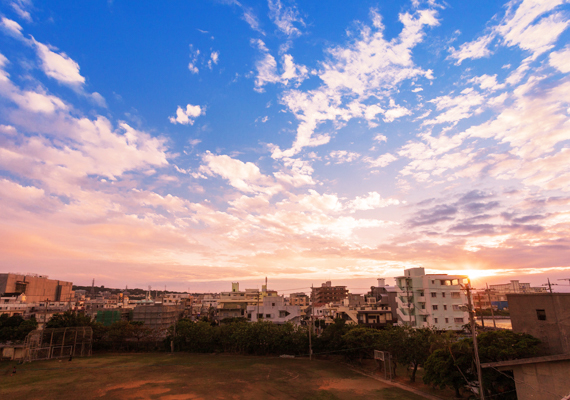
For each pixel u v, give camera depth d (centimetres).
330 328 5103
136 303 12138
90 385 3428
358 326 4988
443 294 6794
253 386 3397
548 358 1989
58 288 11362
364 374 4025
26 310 7656
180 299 13462
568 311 2470
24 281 9812
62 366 4438
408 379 3756
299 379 3719
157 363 4653
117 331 5647
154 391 3203
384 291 9181
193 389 3275
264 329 5331
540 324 2664
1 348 5012
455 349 2811
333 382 3594
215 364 4572
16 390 3250
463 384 2767
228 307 9562
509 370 2425
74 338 5319
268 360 4897
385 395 3097
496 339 2659
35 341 4994
